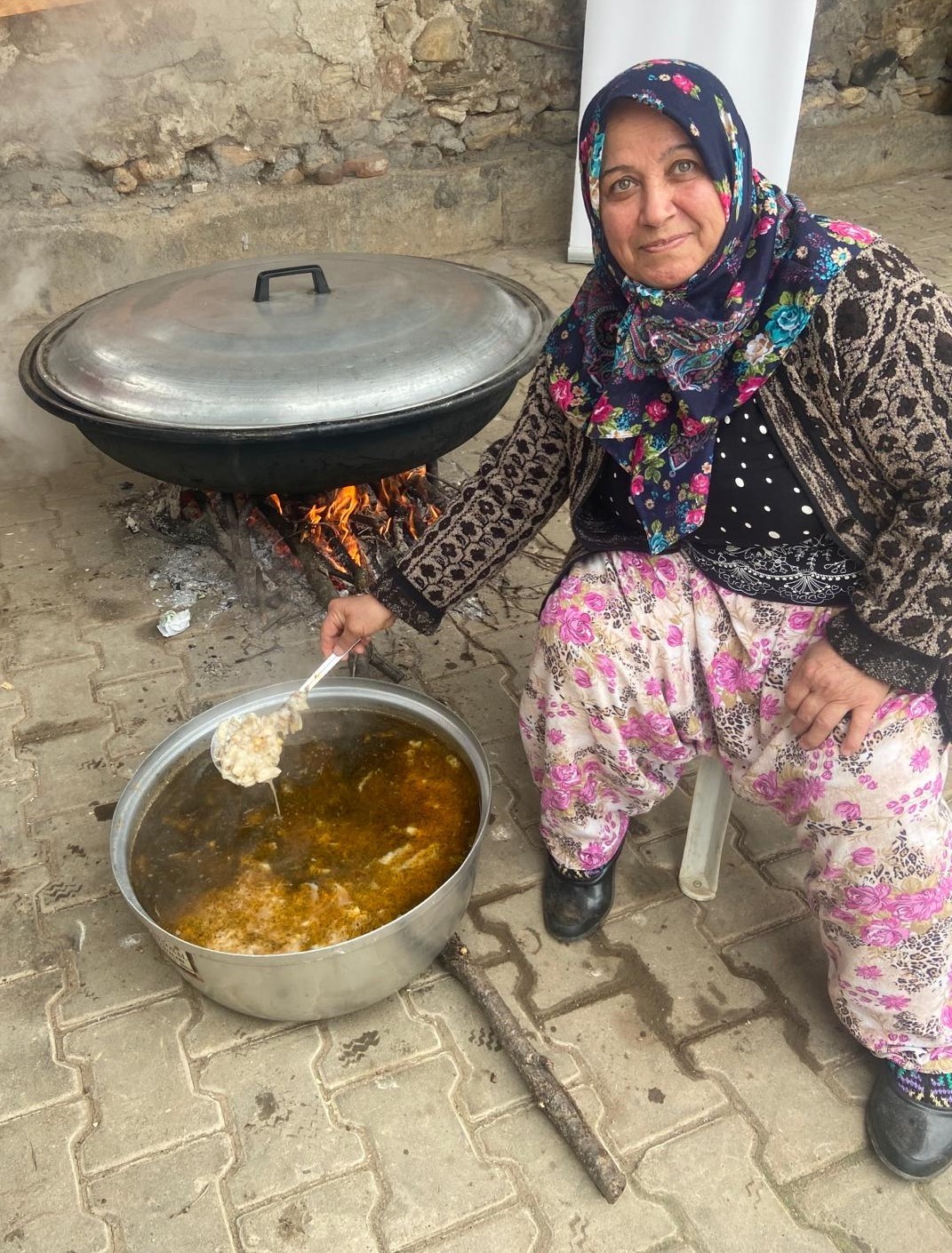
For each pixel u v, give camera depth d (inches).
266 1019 66.0
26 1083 64.6
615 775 66.2
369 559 108.7
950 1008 57.7
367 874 64.8
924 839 52.9
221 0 161.9
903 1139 58.2
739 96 176.1
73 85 159.9
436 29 181.3
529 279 193.9
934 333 44.3
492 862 79.4
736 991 69.4
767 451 50.0
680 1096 63.3
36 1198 58.8
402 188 192.9
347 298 93.2
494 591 110.7
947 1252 55.6
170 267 180.2
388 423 81.6
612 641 59.7
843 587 53.9
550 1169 59.6
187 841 67.6
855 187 239.6
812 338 46.0
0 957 72.4
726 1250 56.0
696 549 56.5
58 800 85.1
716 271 46.3
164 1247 56.4
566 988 69.9
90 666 100.0
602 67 178.5
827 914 58.3
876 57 226.4
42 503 127.9
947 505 46.4
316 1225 57.2
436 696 95.9
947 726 52.5
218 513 112.1
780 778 57.9
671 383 48.1
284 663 99.5
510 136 200.5
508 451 62.9
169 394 82.5
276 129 179.3
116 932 74.0
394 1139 61.2
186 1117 62.6
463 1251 56.0
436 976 70.7
